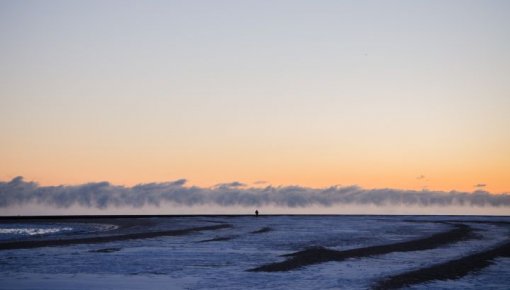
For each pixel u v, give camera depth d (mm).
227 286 23625
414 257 35062
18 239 46344
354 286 24094
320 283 24672
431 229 65812
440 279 26438
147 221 88312
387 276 26906
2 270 27391
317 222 87938
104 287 23125
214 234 54625
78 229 63531
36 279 24812
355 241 46688
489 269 29969
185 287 23328
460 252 38344
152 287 23266
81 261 30938
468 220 98812
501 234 56750
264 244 43000
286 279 25594
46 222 86688
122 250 37250
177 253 35594
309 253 36125
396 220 99875
